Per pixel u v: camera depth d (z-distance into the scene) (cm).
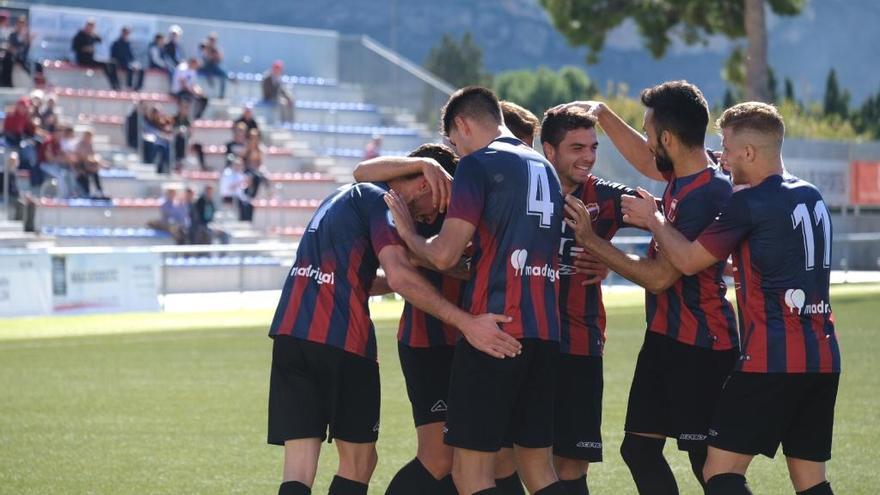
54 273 3803
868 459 1527
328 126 6341
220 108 6044
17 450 1647
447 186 1077
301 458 1086
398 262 1042
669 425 1141
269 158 5800
